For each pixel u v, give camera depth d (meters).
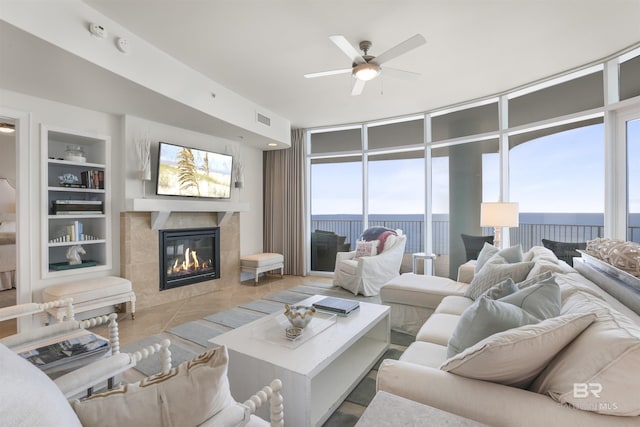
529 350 0.97
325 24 2.53
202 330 3.04
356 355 2.36
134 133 3.64
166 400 0.82
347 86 3.74
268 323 2.19
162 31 2.61
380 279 4.38
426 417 0.90
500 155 4.11
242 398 1.72
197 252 4.49
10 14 1.87
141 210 3.47
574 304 1.34
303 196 5.61
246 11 2.35
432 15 2.43
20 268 2.89
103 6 2.28
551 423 0.87
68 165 3.48
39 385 0.61
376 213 5.41
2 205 5.50
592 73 3.35
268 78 3.51
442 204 4.80
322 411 1.69
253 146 5.43
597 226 3.36
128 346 2.67
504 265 2.31
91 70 2.44
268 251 5.82
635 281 1.42
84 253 3.42
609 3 2.30
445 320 2.05
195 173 4.26
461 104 4.36
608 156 3.19
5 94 2.82
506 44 2.85
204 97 3.45
